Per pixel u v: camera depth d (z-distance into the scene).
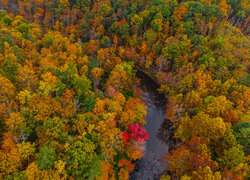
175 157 53.56
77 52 91.44
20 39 91.94
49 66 69.69
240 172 44.81
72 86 64.56
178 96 81.69
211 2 115.81
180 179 49.06
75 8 141.88
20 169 40.34
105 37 119.56
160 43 106.94
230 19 113.81
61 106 55.69
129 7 126.75
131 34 122.50
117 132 55.00
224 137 54.56
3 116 49.53
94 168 43.22
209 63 85.31
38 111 47.19
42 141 43.72
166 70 103.75
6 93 53.12
